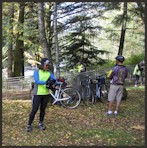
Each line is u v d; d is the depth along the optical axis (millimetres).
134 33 22891
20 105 9461
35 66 18734
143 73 15562
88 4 18609
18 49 19109
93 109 8672
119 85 7789
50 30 17750
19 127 6605
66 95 8906
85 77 10383
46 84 6219
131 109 8617
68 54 19156
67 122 7082
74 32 19172
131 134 6062
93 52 19344
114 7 18938
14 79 13820
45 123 6965
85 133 6125
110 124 6910
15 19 17078
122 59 7855
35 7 17672
